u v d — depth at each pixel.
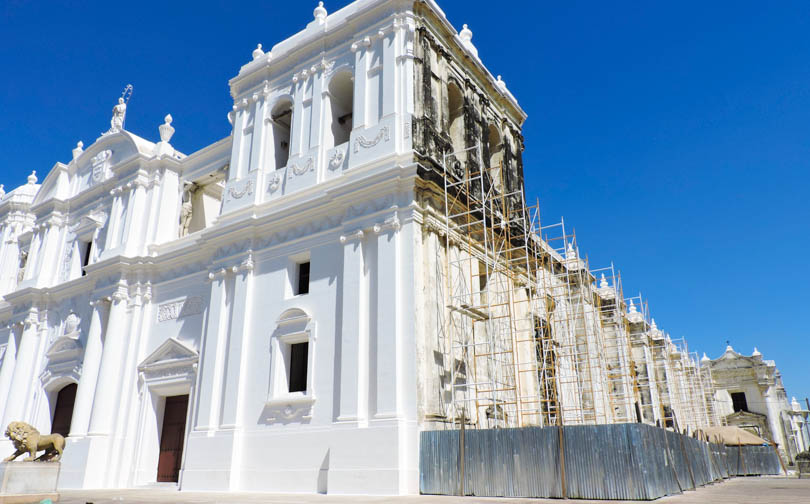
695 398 47.56
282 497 18.41
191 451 24.17
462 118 27.77
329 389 21.53
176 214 33.69
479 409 22.73
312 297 23.42
